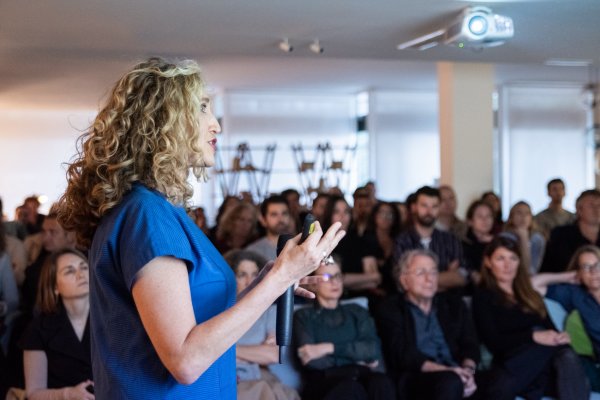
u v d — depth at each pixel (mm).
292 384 3611
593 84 11078
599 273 4039
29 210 7504
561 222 6875
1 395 3422
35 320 3107
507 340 3881
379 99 11242
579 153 11359
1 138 11539
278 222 4625
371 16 4195
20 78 7809
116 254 1322
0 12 4090
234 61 8516
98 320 1380
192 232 1357
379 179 11297
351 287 4715
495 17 3980
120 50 5320
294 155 11359
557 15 4176
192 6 3965
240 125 11195
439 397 3459
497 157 11195
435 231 4930
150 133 1330
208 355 1235
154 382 1313
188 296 1277
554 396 3840
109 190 1330
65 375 3043
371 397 3418
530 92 11180
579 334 4035
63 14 4137
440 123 7773
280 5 3941
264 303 1278
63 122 11695
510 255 3945
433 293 3773
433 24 4395
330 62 8703
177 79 1360
